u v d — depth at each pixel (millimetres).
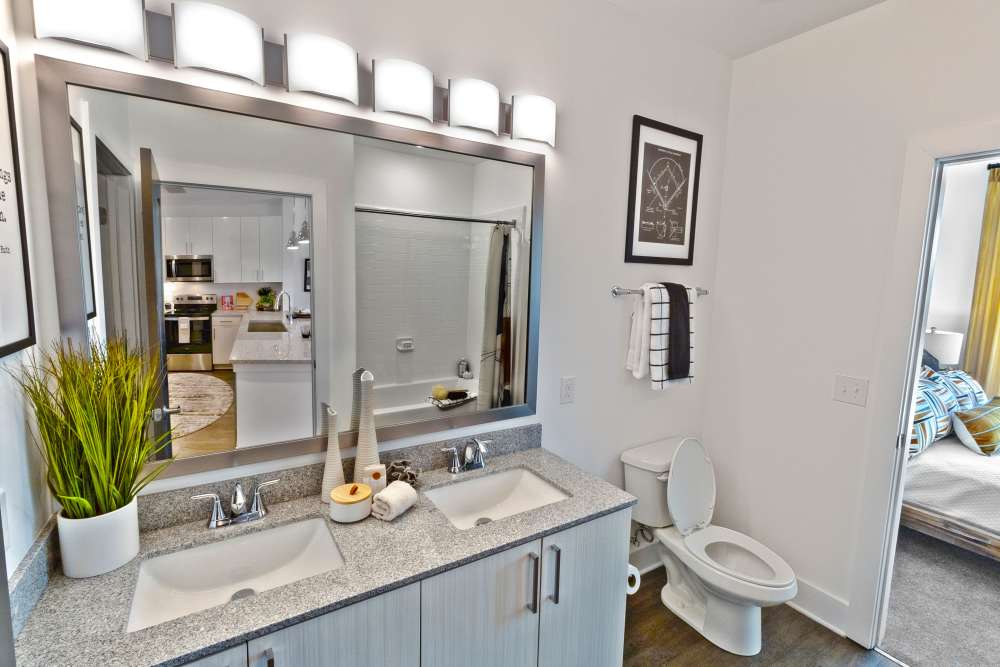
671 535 2096
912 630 2039
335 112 1387
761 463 2301
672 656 1877
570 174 1882
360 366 1519
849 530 1983
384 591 1071
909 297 1773
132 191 1168
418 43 1491
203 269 1263
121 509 1076
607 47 1908
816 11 1895
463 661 1237
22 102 1013
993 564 2518
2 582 623
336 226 1436
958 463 2533
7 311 878
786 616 2127
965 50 1625
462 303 1691
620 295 2113
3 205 876
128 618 940
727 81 2334
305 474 1440
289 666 975
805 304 2104
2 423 886
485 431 1817
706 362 2510
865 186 1896
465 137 1614
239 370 1327
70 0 1000
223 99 1232
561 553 1395
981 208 3299
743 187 2322
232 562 1232
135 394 1123
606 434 2168
